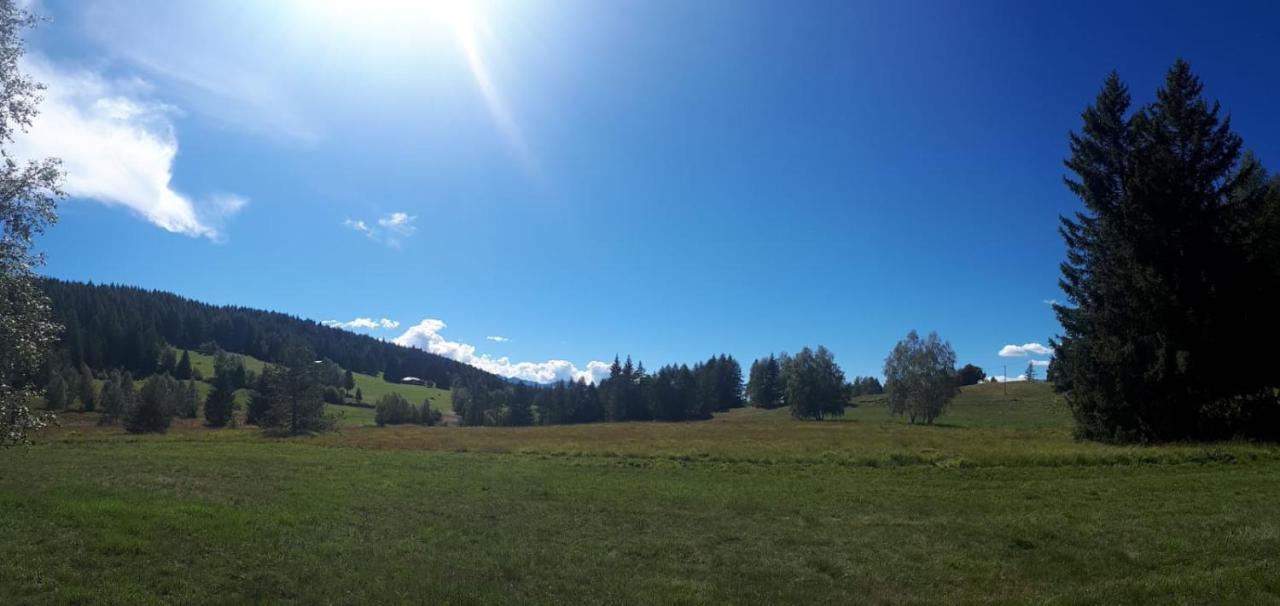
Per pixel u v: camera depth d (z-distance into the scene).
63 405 101.31
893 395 92.75
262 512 16.34
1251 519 14.18
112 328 140.25
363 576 10.91
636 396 137.00
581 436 56.69
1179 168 35.19
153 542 12.61
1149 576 10.52
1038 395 123.94
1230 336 33.62
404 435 60.09
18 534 12.80
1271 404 33.19
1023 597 9.88
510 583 10.87
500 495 20.52
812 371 117.69
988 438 48.00
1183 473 22.36
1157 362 34.69
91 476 23.47
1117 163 37.56
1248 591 9.09
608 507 18.33
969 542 13.55
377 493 20.55
